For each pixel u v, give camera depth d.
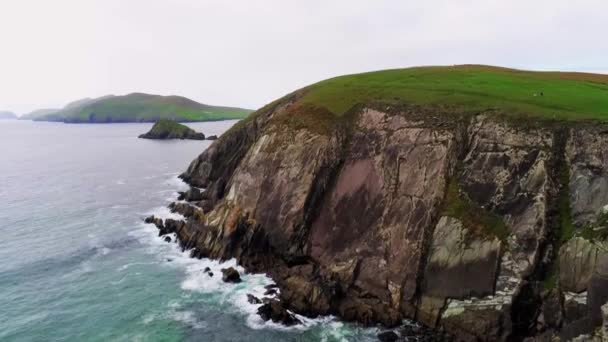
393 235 42.88
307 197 51.28
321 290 41.19
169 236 61.31
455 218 39.56
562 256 33.47
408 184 44.66
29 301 43.22
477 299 35.91
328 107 60.25
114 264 52.22
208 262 52.50
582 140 36.84
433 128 45.84
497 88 54.50
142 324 38.97
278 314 39.44
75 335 37.34
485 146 41.88
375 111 53.25
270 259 50.44
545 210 35.84
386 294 40.47
